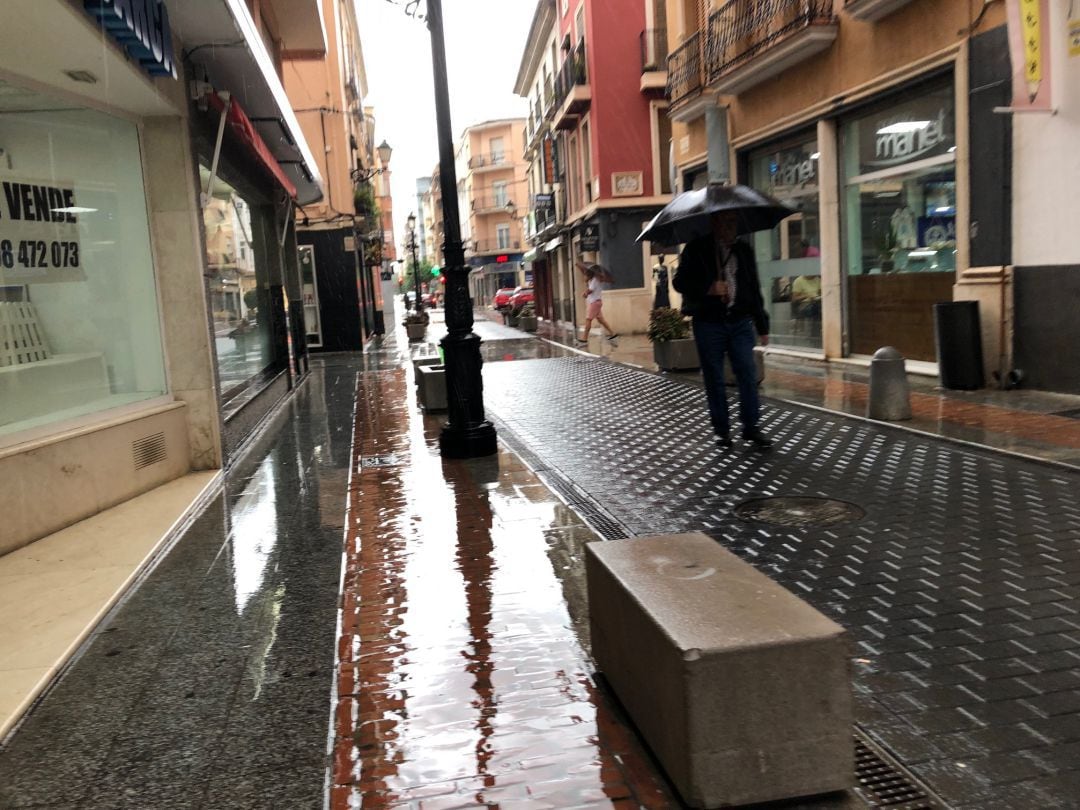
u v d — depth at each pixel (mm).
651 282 24891
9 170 5805
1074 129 8016
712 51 14852
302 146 13477
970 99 9297
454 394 7555
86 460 5910
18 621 4070
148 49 5582
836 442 7141
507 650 3488
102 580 4590
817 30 11656
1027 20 7926
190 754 2865
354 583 4402
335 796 2553
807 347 13727
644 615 2600
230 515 6027
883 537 4668
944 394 9008
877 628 3545
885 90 10836
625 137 24344
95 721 3127
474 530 5230
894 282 11398
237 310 10578
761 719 2350
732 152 15406
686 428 8328
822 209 12516
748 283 7086
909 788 2451
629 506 5660
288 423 10422
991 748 2641
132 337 7125
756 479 6125
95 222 6715
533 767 2635
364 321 31656
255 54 8023
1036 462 5930
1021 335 8820
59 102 6227
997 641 3355
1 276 5680
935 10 9789
